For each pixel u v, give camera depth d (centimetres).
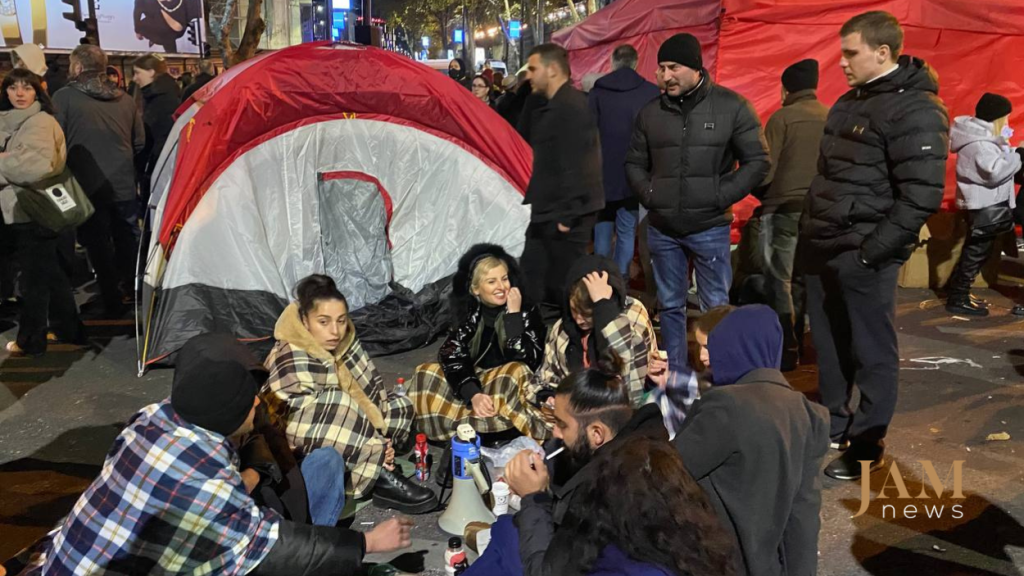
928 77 342
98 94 632
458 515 340
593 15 1045
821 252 375
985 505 358
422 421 402
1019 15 718
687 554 169
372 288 590
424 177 600
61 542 222
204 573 225
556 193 364
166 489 217
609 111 545
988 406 461
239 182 546
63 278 575
